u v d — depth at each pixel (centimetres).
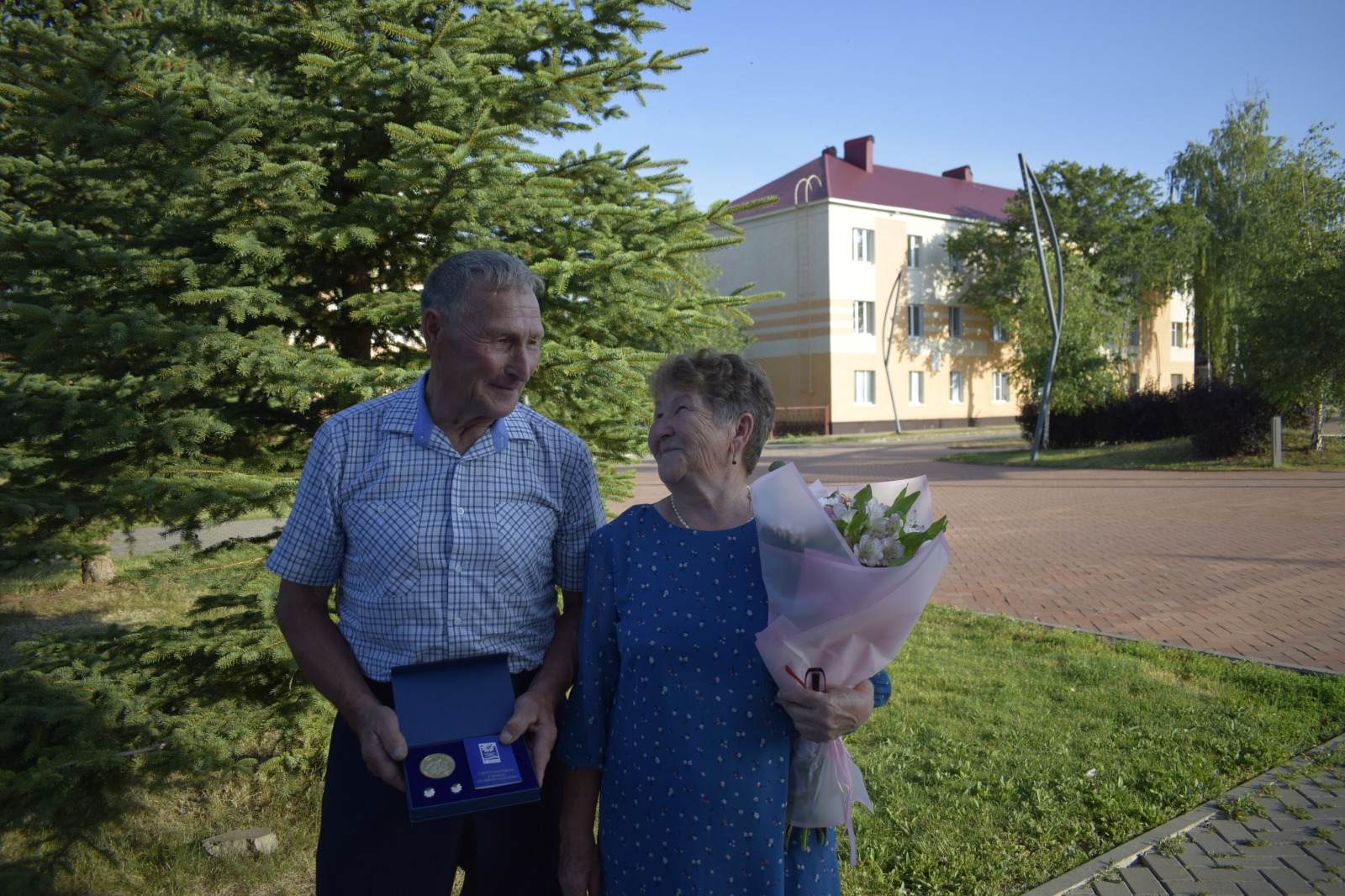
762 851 165
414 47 341
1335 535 956
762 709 167
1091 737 410
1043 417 2022
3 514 306
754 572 171
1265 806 343
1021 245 3241
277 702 339
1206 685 488
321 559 181
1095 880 295
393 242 360
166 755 305
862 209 3303
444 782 158
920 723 432
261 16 354
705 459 173
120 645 344
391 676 175
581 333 370
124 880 302
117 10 669
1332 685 470
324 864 185
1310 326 1620
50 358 303
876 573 153
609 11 376
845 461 2208
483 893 191
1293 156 2241
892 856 311
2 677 323
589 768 182
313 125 338
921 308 3494
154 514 315
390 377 306
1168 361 4344
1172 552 895
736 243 372
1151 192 3173
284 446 369
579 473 196
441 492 178
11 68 296
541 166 355
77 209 360
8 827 269
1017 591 755
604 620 178
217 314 330
